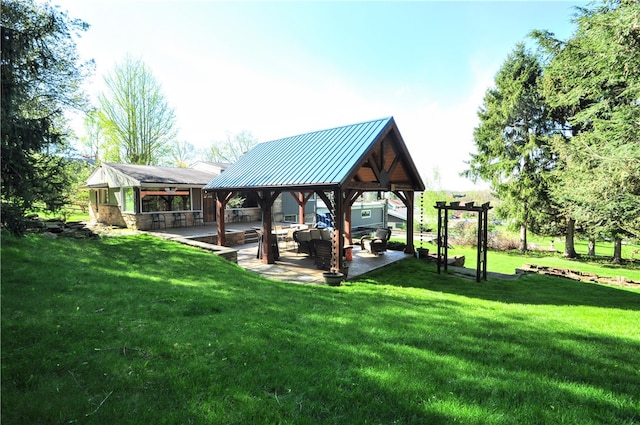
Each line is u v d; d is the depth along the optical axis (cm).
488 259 1898
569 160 1544
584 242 2883
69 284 550
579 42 1327
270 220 1080
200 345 355
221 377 293
